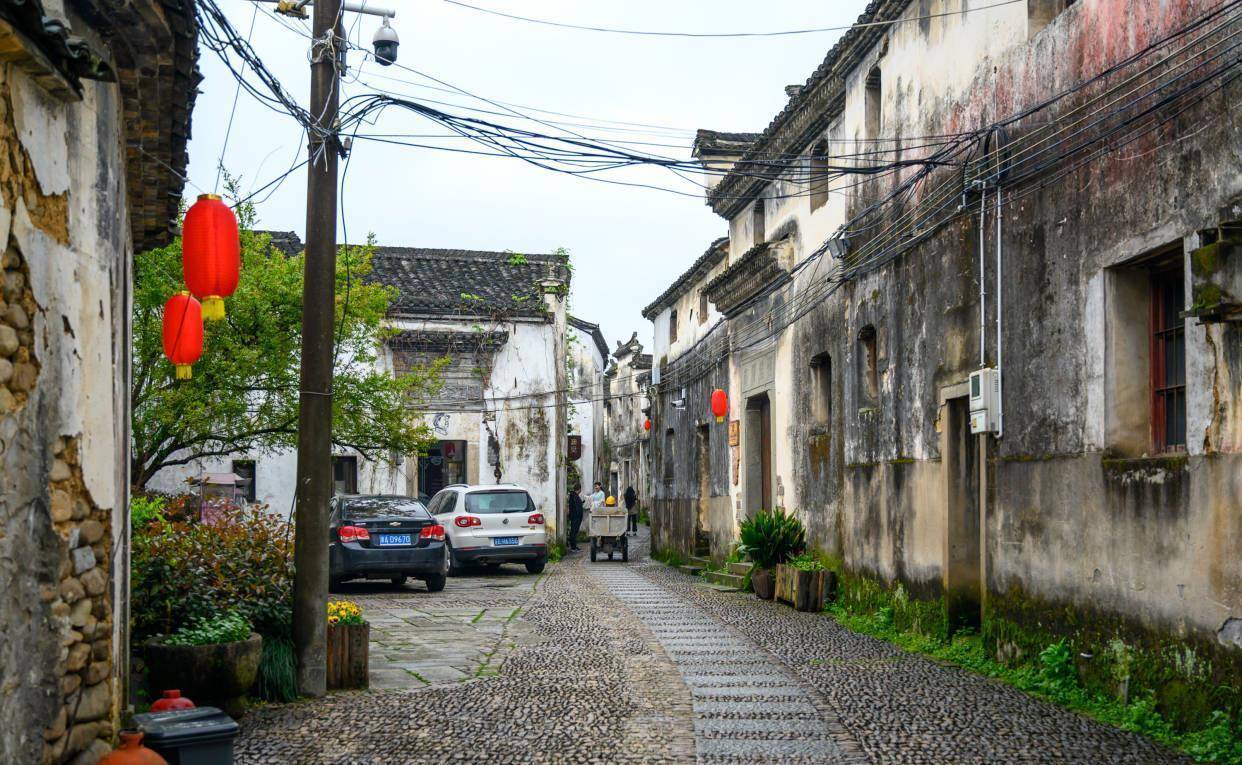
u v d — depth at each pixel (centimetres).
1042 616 911
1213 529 687
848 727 748
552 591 1808
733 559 1981
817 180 1598
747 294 1938
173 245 1512
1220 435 681
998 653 989
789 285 1738
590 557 2770
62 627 476
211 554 862
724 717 782
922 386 1184
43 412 460
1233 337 668
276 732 732
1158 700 741
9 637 427
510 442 2691
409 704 832
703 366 2331
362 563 1731
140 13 544
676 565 2469
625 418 4934
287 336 1614
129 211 767
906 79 1244
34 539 451
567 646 1151
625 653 1099
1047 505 904
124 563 648
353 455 2555
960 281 1085
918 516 1195
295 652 867
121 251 641
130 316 772
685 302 2572
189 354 734
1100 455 824
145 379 1575
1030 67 950
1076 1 884
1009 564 972
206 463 2311
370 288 1759
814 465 1609
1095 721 764
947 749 682
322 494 886
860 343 1399
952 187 1101
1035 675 894
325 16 897
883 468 1306
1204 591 696
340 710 809
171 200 829
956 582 1109
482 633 1257
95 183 528
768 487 1975
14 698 430
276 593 888
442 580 1805
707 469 2347
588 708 816
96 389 523
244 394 1616
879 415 1325
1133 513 779
